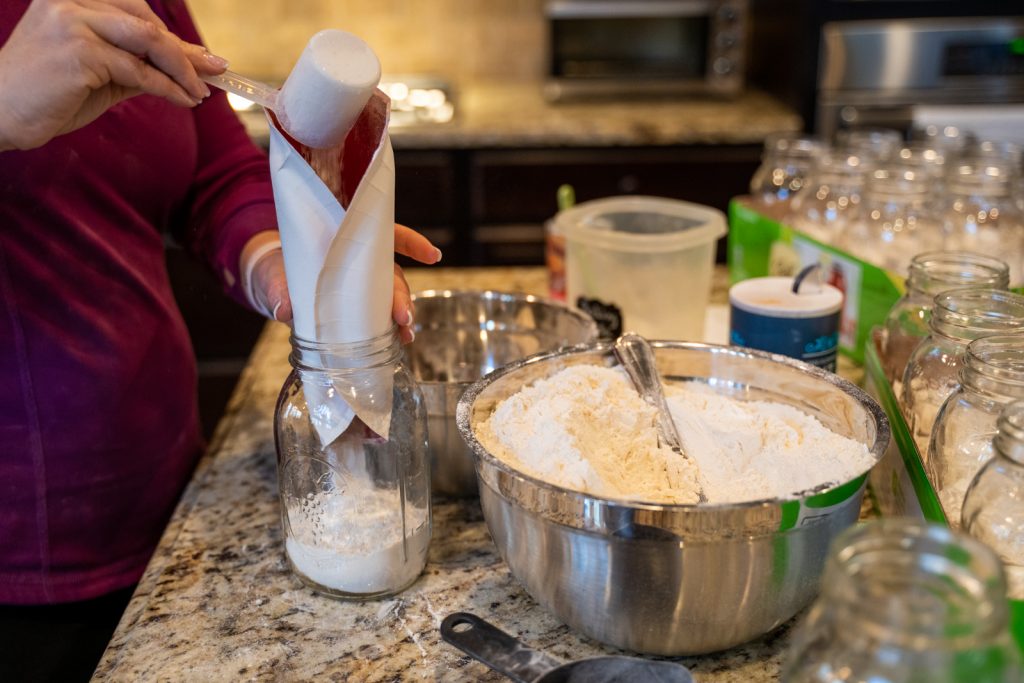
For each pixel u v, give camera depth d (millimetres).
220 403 2508
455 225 2637
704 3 2834
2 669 911
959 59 2580
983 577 402
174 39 662
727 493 703
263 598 751
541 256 2656
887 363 979
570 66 2955
